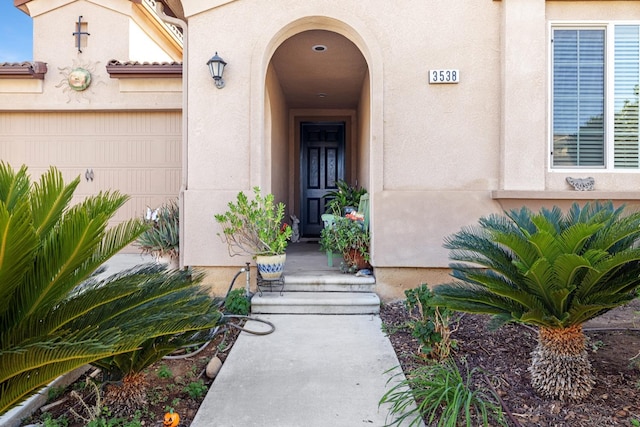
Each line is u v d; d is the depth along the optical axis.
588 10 5.16
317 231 10.28
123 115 8.06
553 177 5.19
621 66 5.20
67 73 8.00
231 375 3.32
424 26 5.28
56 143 8.07
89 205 2.31
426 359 3.46
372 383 3.18
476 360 3.54
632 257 2.53
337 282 5.28
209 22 5.31
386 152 5.29
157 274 2.79
